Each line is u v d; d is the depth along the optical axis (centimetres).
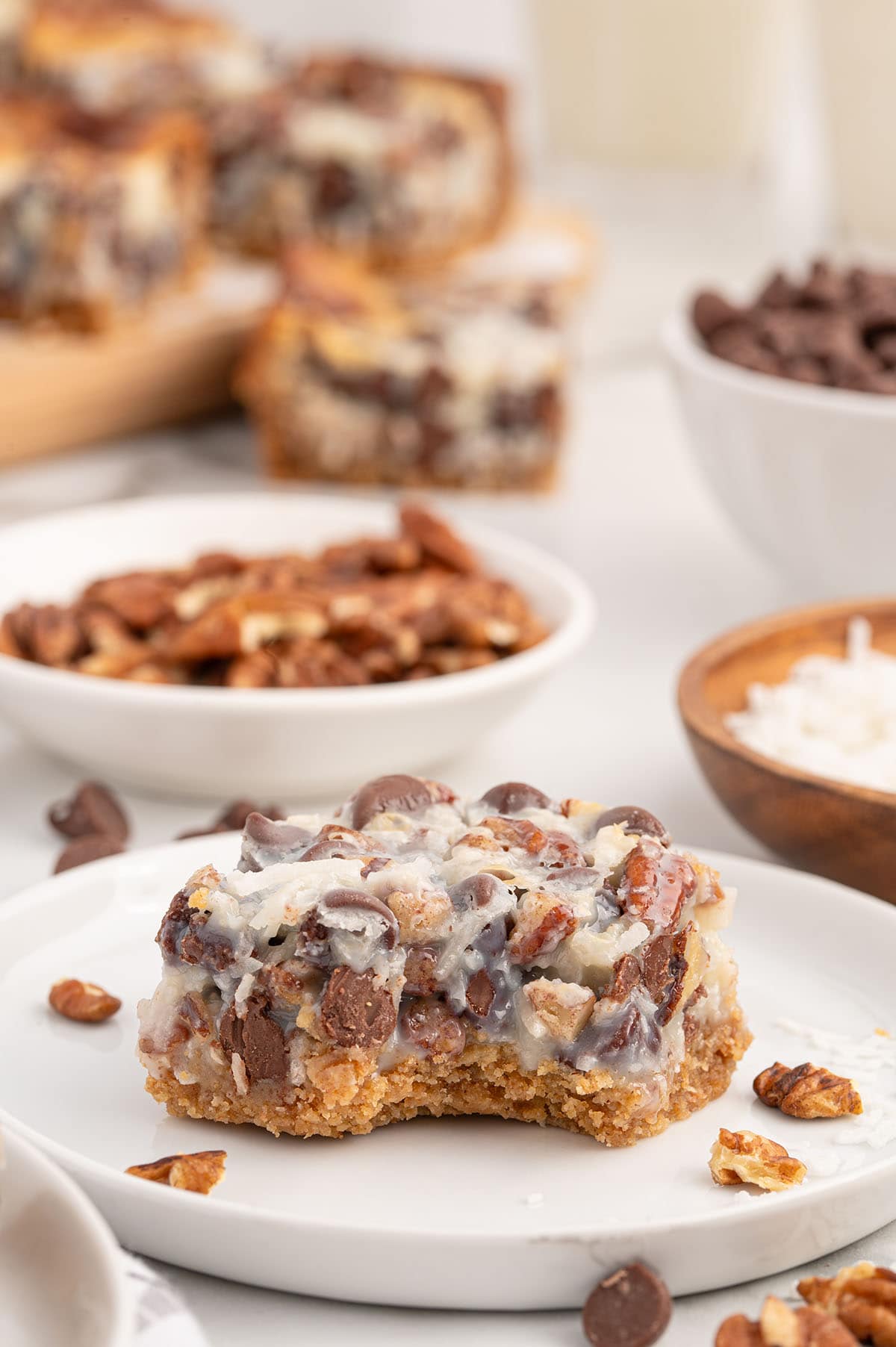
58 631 53
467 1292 40
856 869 48
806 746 50
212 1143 43
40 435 76
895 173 90
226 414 86
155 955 46
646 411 89
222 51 100
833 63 88
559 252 96
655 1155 42
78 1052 44
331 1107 42
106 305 79
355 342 74
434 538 57
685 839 52
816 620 53
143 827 52
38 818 53
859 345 59
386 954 42
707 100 103
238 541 59
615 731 56
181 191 85
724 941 47
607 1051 42
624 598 63
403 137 91
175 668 53
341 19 123
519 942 43
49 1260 39
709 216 114
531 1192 42
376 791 45
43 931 47
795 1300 41
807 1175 42
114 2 102
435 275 92
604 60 103
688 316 62
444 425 74
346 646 54
